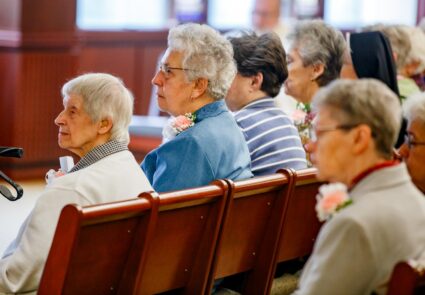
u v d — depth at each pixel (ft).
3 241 39.22
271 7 49.29
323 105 16.90
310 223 25.94
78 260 19.42
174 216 21.21
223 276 23.62
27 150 54.24
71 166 24.44
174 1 71.92
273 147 26.86
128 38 68.03
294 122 29.55
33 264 20.98
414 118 21.03
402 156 22.08
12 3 52.85
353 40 29.37
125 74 68.39
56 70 54.80
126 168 22.25
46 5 53.88
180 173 23.75
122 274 20.52
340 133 16.66
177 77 24.72
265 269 24.35
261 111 27.32
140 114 69.56
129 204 19.43
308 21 29.73
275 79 27.45
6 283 21.16
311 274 16.48
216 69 24.62
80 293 19.86
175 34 24.80
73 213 18.52
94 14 67.51
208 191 21.44
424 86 33.86
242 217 23.36
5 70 53.57
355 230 16.05
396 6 76.33
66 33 54.90
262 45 27.27
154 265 21.38
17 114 53.57
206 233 22.20
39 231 21.08
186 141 23.93
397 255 16.21
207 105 24.80
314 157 17.26
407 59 32.89
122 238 20.06
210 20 72.38
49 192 21.43
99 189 21.58
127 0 69.46
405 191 16.66
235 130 25.00
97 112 22.26
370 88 16.70
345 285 16.11
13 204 46.47
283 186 23.95
